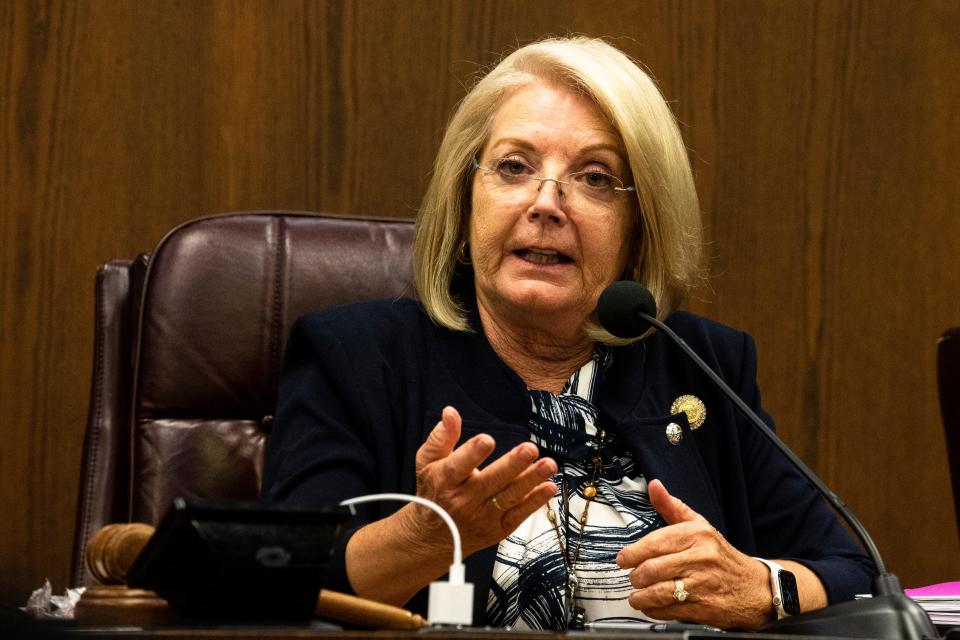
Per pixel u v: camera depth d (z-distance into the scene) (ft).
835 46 31.58
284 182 28.40
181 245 20.26
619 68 19.30
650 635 9.34
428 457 12.53
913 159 31.73
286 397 17.99
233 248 20.43
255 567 9.11
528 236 18.16
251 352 20.06
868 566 18.07
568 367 19.21
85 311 27.07
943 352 20.52
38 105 27.17
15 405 26.61
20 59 27.17
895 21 31.81
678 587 13.85
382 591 13.61
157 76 27.81
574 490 17.69
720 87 30.99
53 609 14.83
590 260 18.47
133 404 19.54
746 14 31.22
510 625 16.49
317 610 10.03
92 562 10.53
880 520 30.99
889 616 10.70
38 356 26.81
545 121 18.63
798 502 19.26
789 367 30.89
